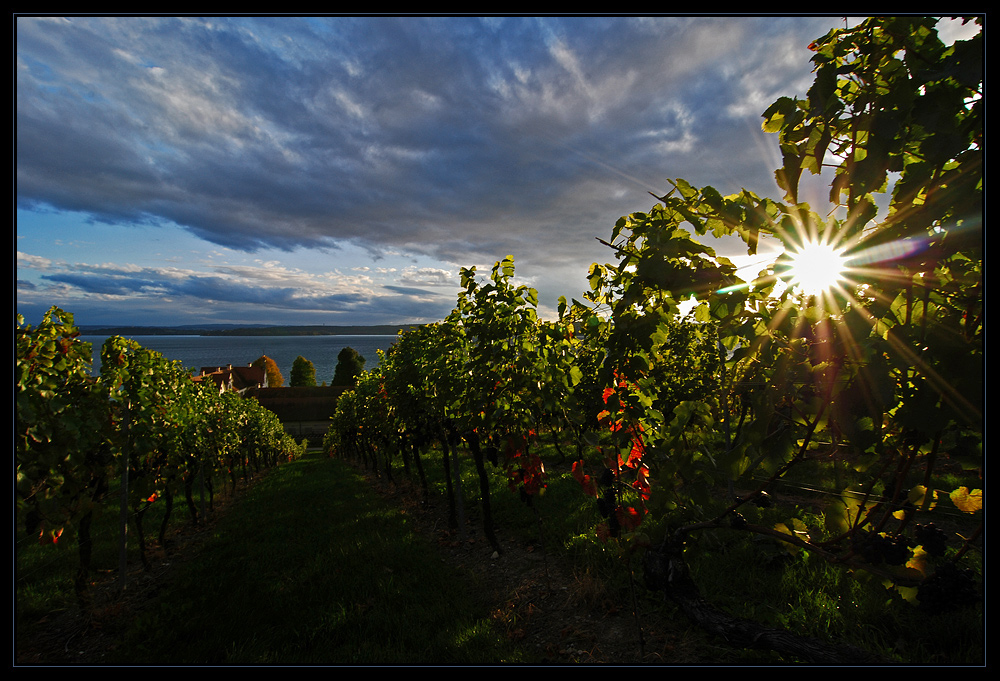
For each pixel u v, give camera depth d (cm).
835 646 178
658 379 609
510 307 568
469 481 1091
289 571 596
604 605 439
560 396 497
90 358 497
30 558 663
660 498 247
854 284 134
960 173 117
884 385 126
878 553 163
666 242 175
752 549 478
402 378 896
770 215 148
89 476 514
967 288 125
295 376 7181
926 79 118
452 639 407
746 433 171
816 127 142
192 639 440
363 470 1966
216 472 1185
